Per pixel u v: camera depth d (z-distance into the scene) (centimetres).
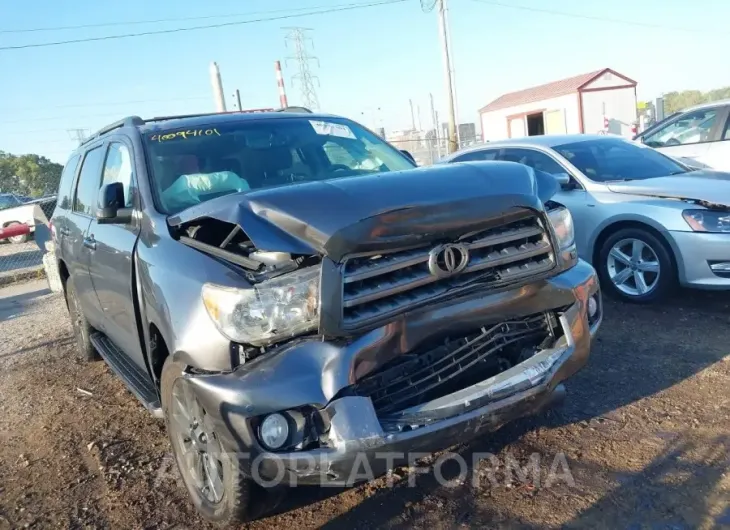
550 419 395
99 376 570
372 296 269
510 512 309
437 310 285
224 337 269
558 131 2761
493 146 785
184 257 302
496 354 317
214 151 405
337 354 264
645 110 2502
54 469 398
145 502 348
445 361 300
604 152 707
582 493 318
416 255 280
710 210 563
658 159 706
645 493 314
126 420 462
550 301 320
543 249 316
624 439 365
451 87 2417
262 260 276
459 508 316
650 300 600
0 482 389
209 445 287
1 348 716
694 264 566
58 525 334
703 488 313
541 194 329
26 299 1045
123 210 368
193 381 275
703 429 368
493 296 300
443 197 288
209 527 319
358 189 286
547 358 320
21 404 523
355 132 470
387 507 322
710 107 971
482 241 296
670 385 428
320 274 262
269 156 414
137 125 432
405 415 276
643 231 596
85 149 544
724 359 462
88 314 522
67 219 545
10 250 1786
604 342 517
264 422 260
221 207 287
